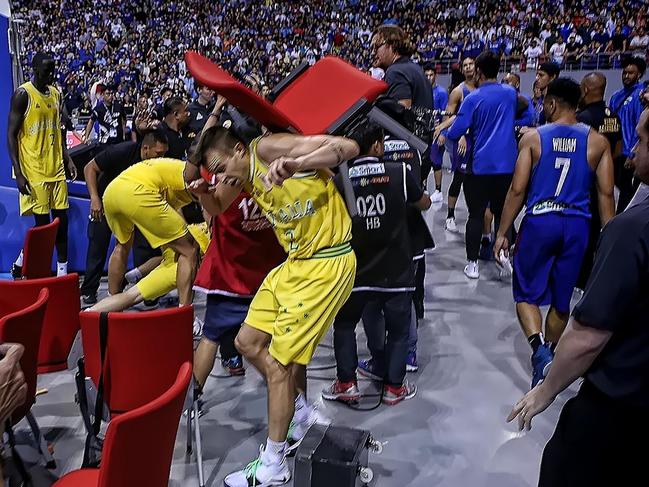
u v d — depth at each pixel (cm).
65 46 2128
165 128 495
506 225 339
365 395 335
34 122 464
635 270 145
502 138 484
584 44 1606
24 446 278
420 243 331
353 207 242
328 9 2328
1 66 552
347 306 307
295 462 230
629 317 151
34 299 275
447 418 310
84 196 523
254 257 290
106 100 832
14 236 506
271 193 233
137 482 157
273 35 2220
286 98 248
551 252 326
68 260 522
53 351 286
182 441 290
